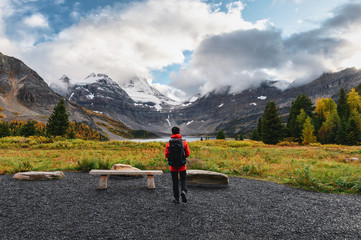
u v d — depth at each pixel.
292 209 4.61
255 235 3.27
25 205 4.53
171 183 7.12
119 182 7.16
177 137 4.96
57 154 15.13
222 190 6.35
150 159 12.09
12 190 5.75
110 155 14.88
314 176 7.83
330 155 16.39
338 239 3.19
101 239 3.02
